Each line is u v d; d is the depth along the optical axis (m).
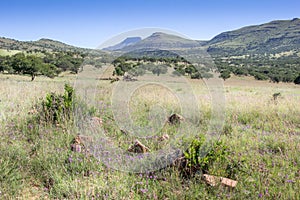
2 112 6.48
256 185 3.65
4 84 12.86
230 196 3.31
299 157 4.65
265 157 4.68
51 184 3.68
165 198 3.43
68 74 26.55
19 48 95.50
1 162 3.76
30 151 4.63
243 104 9.48
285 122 7.47
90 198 3.25
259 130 6.74
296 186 3.54
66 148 4.61
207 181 3.63
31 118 6.15
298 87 37.19
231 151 4.66
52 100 6.64
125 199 3.29
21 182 3.63
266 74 45.25
